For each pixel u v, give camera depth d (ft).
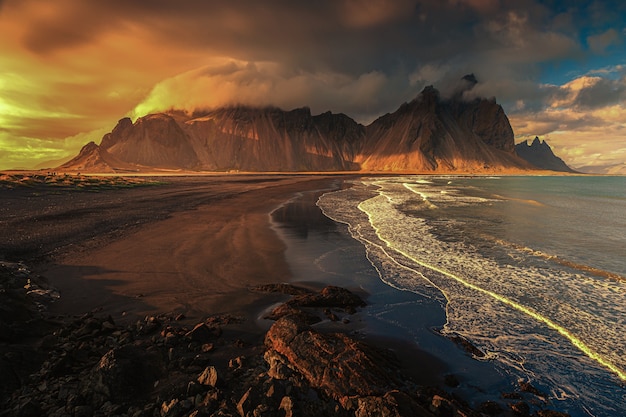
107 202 104.94
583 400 20.92
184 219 80.64
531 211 110.83
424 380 22.31
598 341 28.14
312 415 16.65
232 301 33.32
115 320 27.76
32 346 20.90
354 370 20.06
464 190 219.61
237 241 60.13
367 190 206.28
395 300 36.32
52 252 46.91
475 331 29.58
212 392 17.07
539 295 38.27
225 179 331.36
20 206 87.15
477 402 20.36
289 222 82.64
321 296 34.47
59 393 16.84
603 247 61.87
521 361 25.07
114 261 44.96
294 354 21.47
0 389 16.49
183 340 23.54
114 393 16.72
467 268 48.08
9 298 26.30
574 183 359.87
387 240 65.05
